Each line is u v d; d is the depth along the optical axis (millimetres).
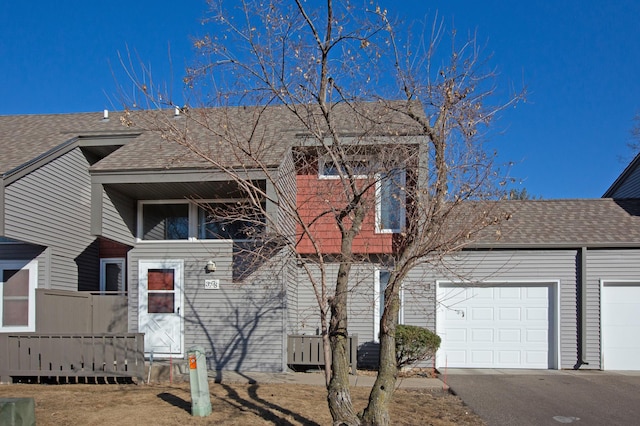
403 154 7719
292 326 12414
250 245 11539
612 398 9547
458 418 8117
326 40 7273
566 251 12727
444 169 6500
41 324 10250
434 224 6461
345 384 6449
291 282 12297
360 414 6512
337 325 6641
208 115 8648
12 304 11602
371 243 12359
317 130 7535
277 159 10305
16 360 10000
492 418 8180
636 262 12602
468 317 12844
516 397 9547
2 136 13383
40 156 11086
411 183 8367
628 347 12523
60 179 11891
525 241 12703
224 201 12305
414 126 7594
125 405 8195
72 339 9930
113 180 11203
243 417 7688
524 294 12836
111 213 11648
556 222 13695
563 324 12633
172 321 11820
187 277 11898
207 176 10898
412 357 11602
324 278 6535
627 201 14961
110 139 12758
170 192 12141
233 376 10891
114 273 13664
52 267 11570
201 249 11922
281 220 10742
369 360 12758
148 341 11820
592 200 15070
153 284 12008
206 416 7664
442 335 12812
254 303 11594
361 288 12523
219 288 11742
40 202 11109
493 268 12812
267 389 9672
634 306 12586
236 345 11547
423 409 8578
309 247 12812
